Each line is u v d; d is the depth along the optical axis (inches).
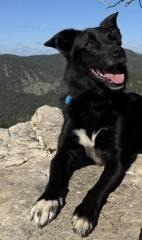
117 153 41.8
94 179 42.5
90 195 35.5
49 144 53.6
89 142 43.4
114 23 48.1
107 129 42.3
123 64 42.5
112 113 42.4
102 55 42.3
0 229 35.4
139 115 50.9
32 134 60.0
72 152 43.7
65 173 41.6
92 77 42.1
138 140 50.3
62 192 38.4
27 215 36.4
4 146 56.4
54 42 45.4
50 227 34.7
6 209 37.6
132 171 44.1
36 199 38.8
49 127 58.7
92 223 33.4
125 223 34.8
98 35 43.7
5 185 41.8
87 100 42.5
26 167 47.8
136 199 38.4
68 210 36.6
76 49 44.2
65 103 43.9
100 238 33.0
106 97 42.1
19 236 34.2
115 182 38.7
